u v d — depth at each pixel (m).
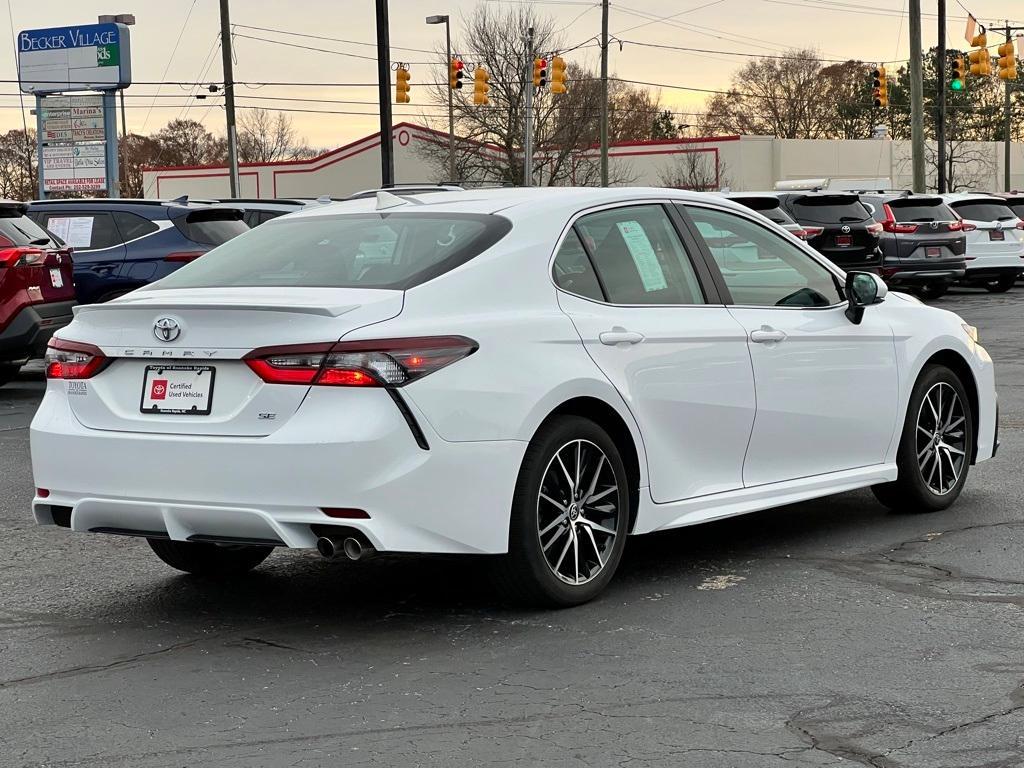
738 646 4.76
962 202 26.00
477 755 3.77
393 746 3.85
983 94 91.62
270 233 5.75
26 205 13.52
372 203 5.88
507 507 4.91
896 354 6.68
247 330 4.72
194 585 5.85
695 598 5.41
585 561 5.33
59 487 5.09
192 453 4.75
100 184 49.00
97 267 14.36
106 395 5.02
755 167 66.81
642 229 5.75
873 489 6.99
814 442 6.25
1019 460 8.57
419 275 4.97
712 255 5.97
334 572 6.01
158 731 4.03
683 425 5.61
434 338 4.74
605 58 49.78
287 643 4.92
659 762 3.69
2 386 14.41
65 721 4.14
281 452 4.60
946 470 7.08
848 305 6.50
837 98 104.25
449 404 4.72
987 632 4.89
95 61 48.50
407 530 4.66
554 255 5.31
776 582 5.64
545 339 5.08
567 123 66.69
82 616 5.38
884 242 23.92
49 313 12.84
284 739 3.93
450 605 5.37
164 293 5.26
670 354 5.54
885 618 5.09
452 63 40.38
